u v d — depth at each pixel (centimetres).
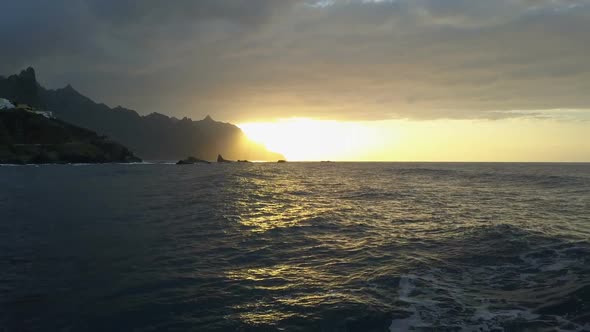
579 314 719
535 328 673
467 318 721
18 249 1245
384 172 7444
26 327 698
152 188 3538
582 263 1038
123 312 762
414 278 963
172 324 709
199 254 1210
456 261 1109
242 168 9844
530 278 941
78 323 714
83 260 1127
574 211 2086
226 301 818
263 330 681
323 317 732
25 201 2498
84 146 12362
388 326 693
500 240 1334
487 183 4266
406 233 1544
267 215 2003
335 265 1095
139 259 1145
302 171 8131
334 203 2548
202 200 2617
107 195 2900
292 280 962
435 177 5597
